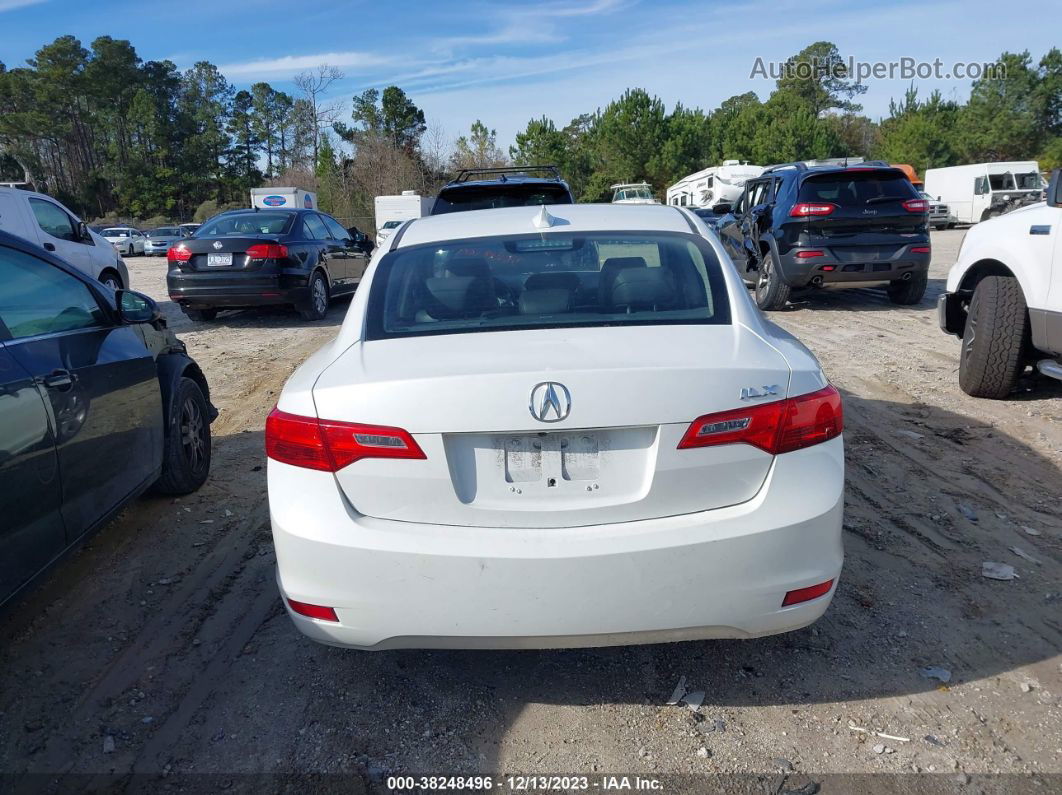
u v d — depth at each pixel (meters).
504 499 2.43
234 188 95.06
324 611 2.52
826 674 2.94
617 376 2.37
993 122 59.06
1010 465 4.81
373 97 70.00
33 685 3.00
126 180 88.62
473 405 2.37
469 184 10.09
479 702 2.86
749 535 2.40
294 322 11.43
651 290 3.00
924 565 3.67
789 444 2.48
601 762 2.55
